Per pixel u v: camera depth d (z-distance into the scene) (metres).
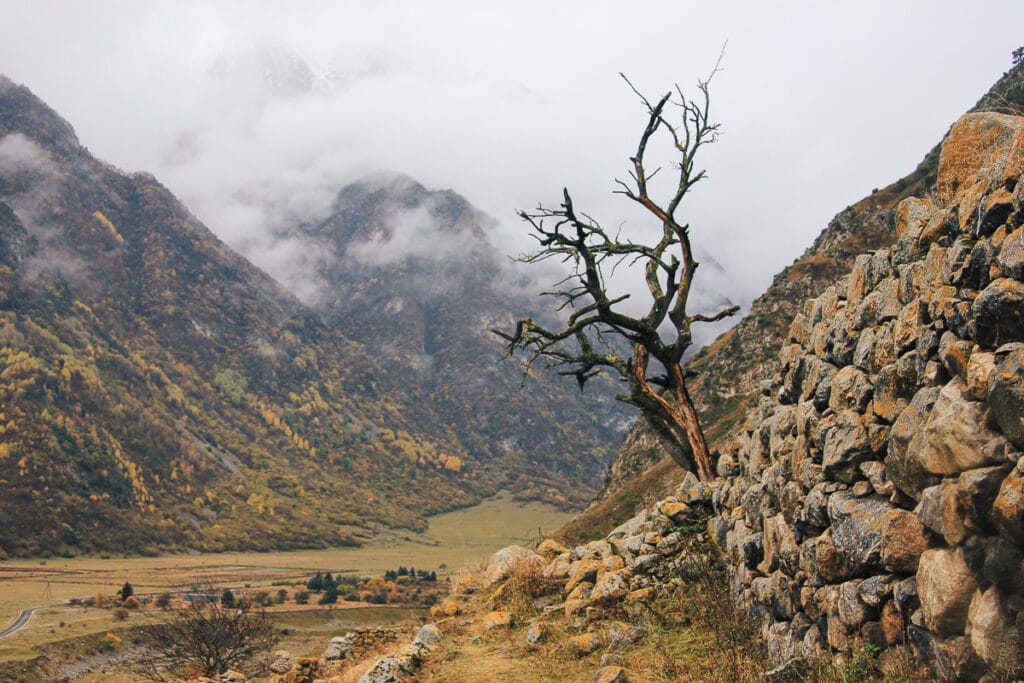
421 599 139.62
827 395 7.64
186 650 29.89
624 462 59.66
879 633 6.00
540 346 15.31
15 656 89.19
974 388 4.93
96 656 93.75
